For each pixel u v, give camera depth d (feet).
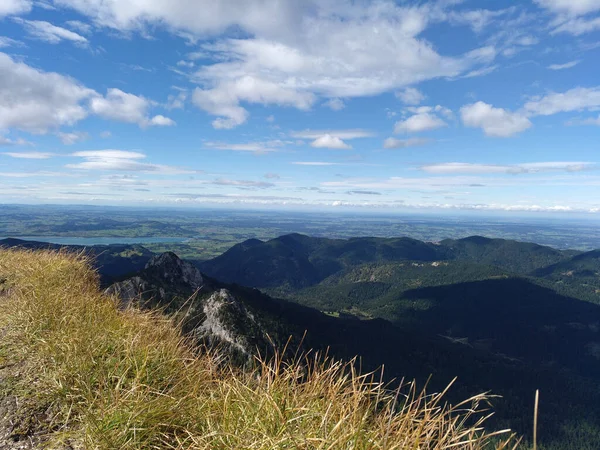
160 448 11.23
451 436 9.64
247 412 11.93
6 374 14.60
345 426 10.66
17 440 11.41
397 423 10.44
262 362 13.21
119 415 11.64
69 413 12.21
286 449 10.09
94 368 14.48
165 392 13.67
